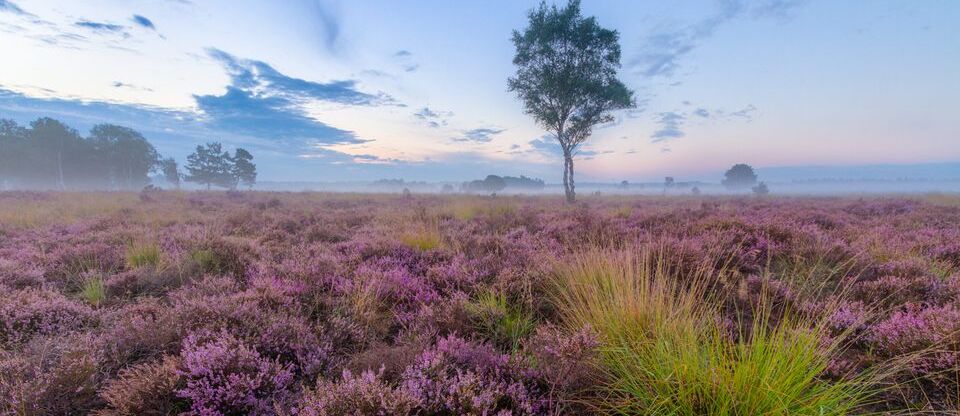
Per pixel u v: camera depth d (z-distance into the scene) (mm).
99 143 89000
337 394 2252
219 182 89125
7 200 18328
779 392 2199
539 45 28625
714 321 3320
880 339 3131
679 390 2357
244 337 3186
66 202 17781
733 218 8516
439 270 5363
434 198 25578
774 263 6094
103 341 3201
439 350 2953
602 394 2664
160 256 6172
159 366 2752
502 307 4023
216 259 6227
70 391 2533
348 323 3756
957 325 2861
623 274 4238
